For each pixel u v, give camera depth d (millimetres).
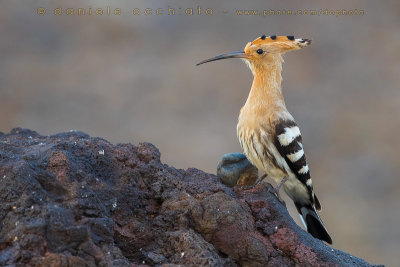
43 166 4762
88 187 4711
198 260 4656
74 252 4301
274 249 5129
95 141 5391
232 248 4980
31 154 4918
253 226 5160
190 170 5805
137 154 5512
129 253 4789
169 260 4758
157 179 5285
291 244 5137
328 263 5133
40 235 4262
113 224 4613
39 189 4527
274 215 5340
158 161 5547
